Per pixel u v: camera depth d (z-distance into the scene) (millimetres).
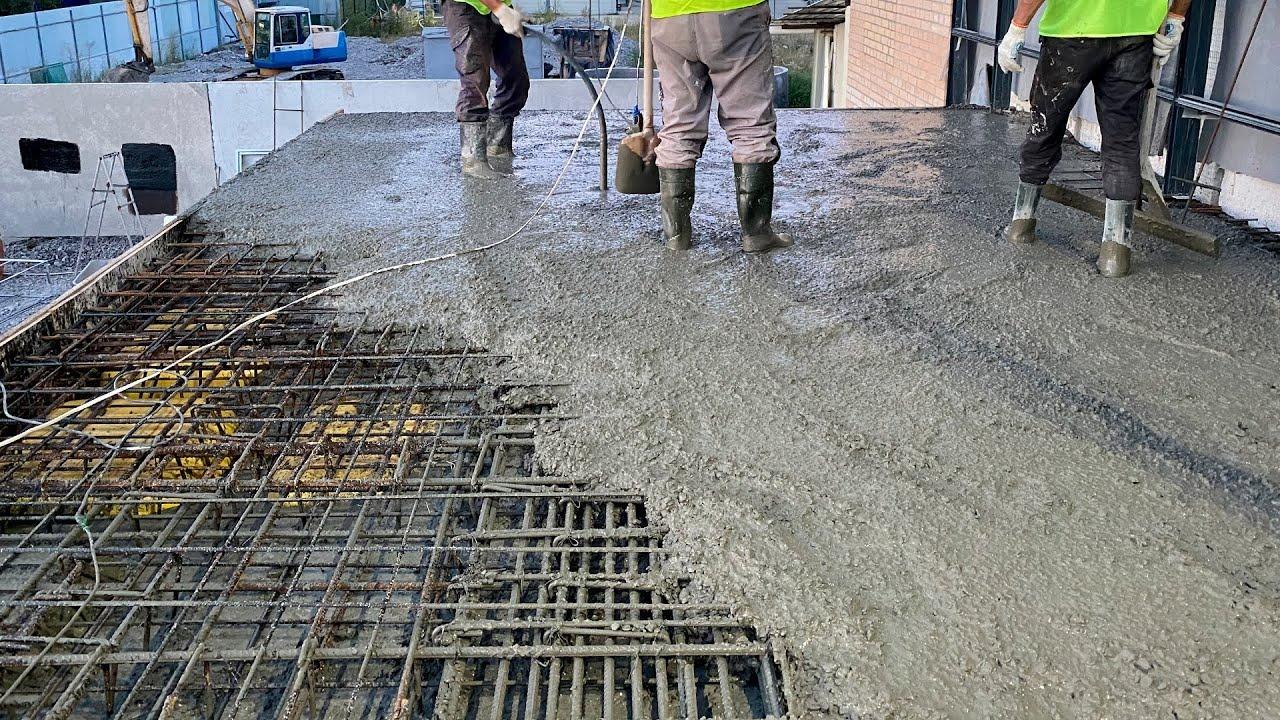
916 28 10352
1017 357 3361
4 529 2686
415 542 2607
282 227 4910
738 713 2080
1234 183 5227
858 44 13250
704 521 2543
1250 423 2914
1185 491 2598
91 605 2270
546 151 6441
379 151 6477
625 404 3146
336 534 2582
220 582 2488
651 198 5273
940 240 4492
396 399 3248
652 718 2121
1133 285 3920
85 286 3965
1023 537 2436
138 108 14930
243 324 3674
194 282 4270
